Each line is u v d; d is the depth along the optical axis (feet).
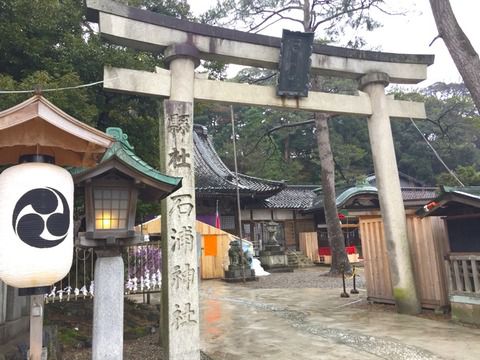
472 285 23.58
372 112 29.14
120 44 22.00
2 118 10.82
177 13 34.47
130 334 23.00
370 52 29.27
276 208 81.15
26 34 23.22
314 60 27.61
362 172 110.22
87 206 13.79
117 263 14.11
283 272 64.64
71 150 12.96
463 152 121.49
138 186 14.47
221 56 24.38
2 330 17.10
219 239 58.95
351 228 82.12
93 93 25.53
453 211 24.44
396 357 17.34
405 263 27.35
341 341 20.39
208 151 81.66
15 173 11.51
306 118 105.60
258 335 22.45
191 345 18.35
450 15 28.22
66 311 25.02
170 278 18.86
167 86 21.85
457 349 18.21
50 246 11.34
